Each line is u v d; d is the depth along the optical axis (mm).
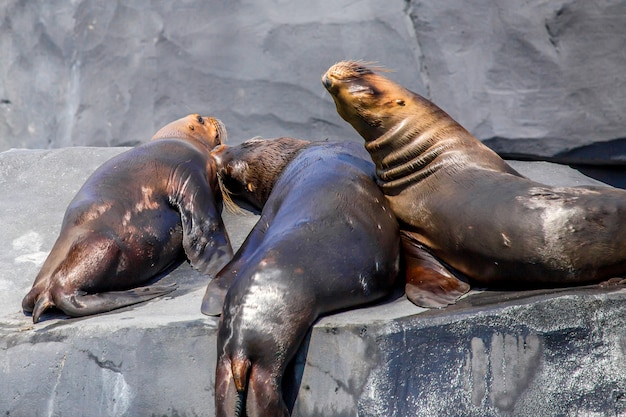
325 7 38438
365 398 20547
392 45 36938
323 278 21578
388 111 24906
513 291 22797
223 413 19984
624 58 33656
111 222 26625
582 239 21562
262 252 21984
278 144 30484
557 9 34500
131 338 22109
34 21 44969
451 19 36250
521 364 20797
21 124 45094
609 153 33719
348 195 24031
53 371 22625
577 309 20828
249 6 39688
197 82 40062
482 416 20578
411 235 24828
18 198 32625
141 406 21828
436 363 20750
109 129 42000
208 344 21609
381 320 21047
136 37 41875
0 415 22859
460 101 35656
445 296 22688
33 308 25297
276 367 20438
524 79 35031
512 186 23078
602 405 20562
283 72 38469
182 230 28234
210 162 31016
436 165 24516
